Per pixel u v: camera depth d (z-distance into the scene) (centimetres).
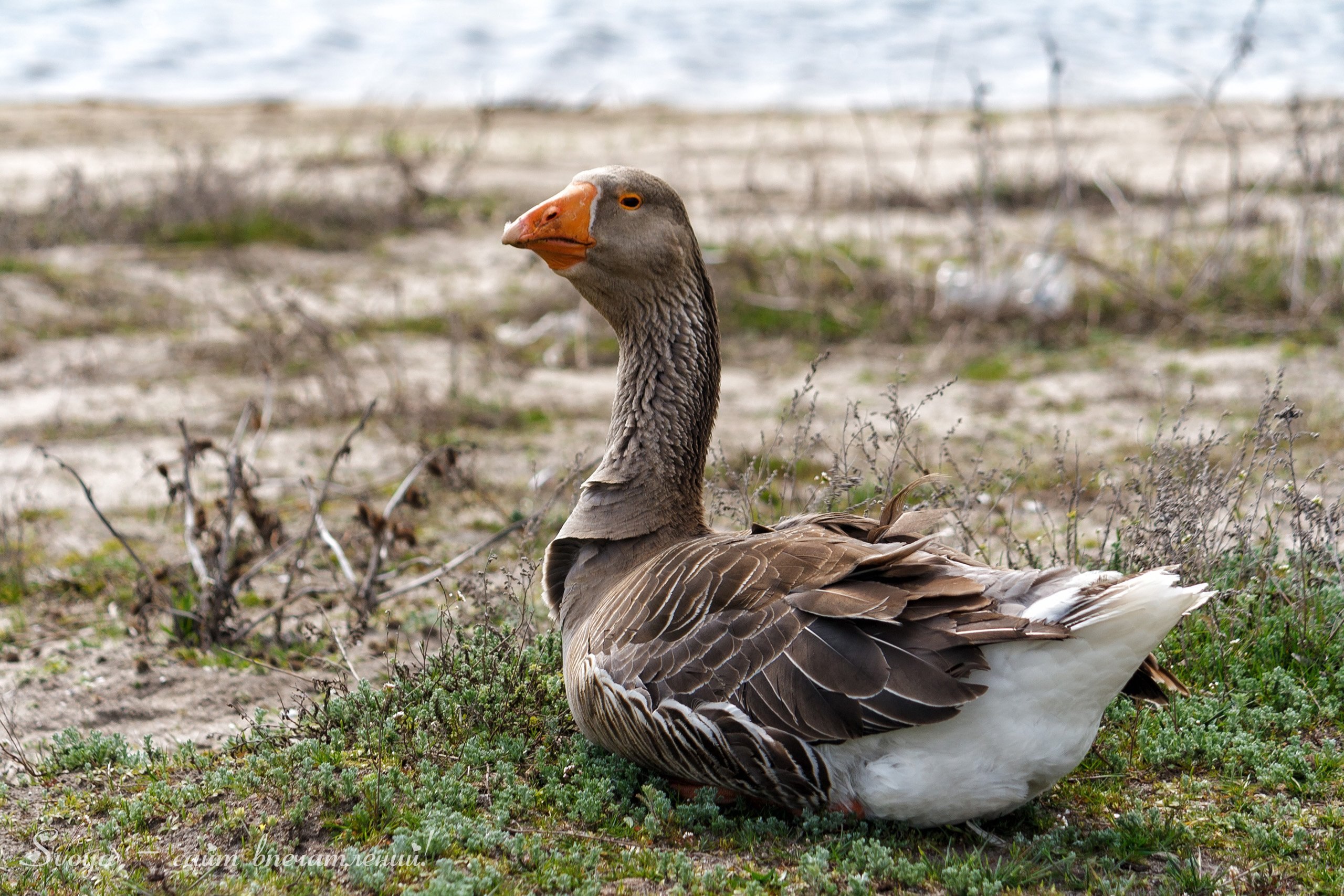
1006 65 4819
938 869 633
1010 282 2003
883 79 4675
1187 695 673
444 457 1189
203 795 723
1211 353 1802
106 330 2016
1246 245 2211
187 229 2539
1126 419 1536
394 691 807
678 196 779
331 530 1272
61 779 779
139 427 1625
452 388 1686
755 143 3478
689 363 776
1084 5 6381
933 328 1970
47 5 5806
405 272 2358
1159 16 5934
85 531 1300
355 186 2867
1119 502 966
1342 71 4400
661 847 661
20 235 2447
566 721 790
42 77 4553
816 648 614
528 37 5466
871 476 1285
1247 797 708
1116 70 4634
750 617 636
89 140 3462
